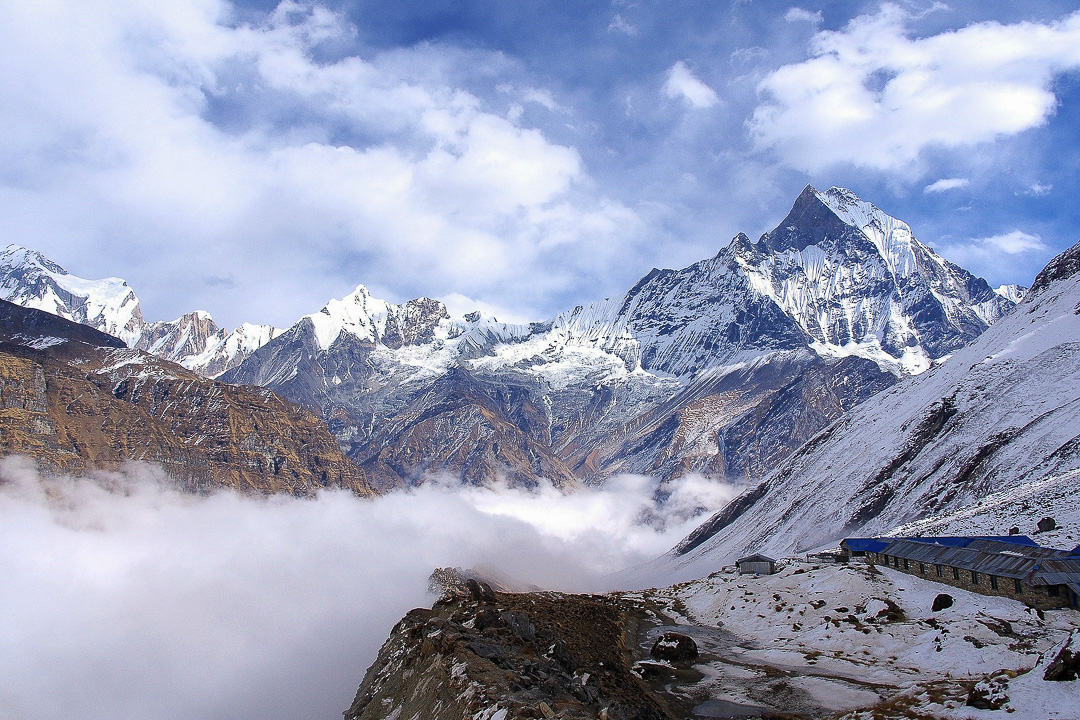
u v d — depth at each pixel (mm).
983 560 74562
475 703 41344
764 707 51875
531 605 73062
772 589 85688
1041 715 40562
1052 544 82250
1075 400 173125
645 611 85312
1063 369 193375
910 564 83375
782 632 73250
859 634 68000
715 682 58000
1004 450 171500
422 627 56906
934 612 70812
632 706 48875
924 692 49156
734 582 92125
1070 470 128125
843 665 61000
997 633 61844
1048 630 61000
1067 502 98500
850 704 51156
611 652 63562
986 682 45656
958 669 56656
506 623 58688
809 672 59344
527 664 48312
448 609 65938
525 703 39906
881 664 60562
